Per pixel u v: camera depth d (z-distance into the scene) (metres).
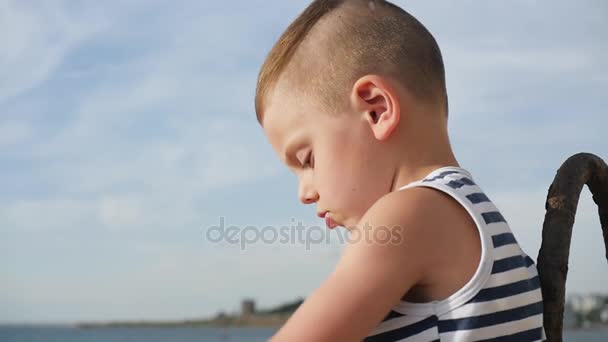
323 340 1.55
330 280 1.62
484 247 1.68
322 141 1.87
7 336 142.12
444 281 1.65
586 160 1.99
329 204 1.87
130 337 123.25
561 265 1.84
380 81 1.82
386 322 1.68
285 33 1.99
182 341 108.25
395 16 1.93
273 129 1.98
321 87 1.88
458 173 1.79
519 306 1.69
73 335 132.12
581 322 67.81
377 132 1.82
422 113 1.85
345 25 1.91
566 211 1.88
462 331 1.62
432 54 1.92
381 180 1.83
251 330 97.06
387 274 1.60
